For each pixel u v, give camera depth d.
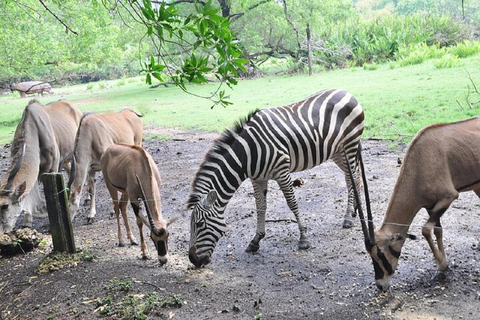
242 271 6.14
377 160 10.41
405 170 5.15
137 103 24.98
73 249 7.04
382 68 26.55
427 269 5.62
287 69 33.50
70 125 10.17
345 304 5.15
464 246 6.10
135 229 8.09
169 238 7.45
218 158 6.10
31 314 5.71
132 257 6.89
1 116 25.22
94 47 25.95
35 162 8.50
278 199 8.80
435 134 5.17
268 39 35.84
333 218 7.59
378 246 4.96
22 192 7.72
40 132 8.83
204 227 5.89
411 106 14.65
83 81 53.09
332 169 10.41
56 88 45.09
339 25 33.12
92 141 8.67
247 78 33.03
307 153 6.63
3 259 7.27
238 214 8.20
